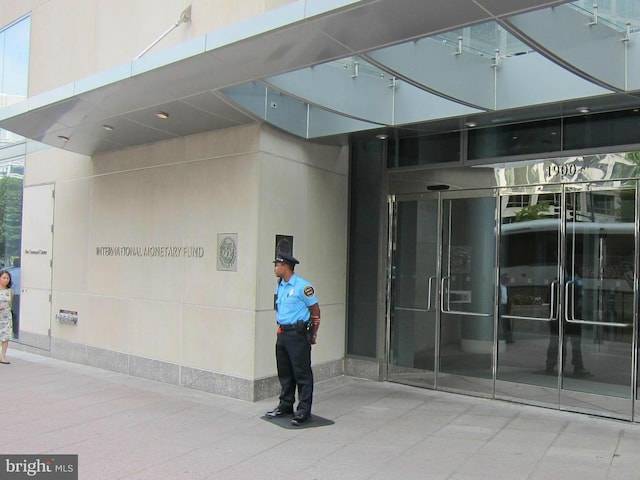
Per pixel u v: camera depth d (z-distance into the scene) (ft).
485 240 24.00
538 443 17.71
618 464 15.83
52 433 18.57
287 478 14.82
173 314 25.61
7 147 37.22
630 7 17.43
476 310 24.18
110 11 28.45
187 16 23.84
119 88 20.12
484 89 20.17
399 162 26.30
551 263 22.31
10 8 36.50
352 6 13.66
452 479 14.70
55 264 32.71
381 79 22.63
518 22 14.32
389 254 26.63
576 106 20.04
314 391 24.47
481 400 23.38
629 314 20.54
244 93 21.29
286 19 14.85
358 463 15.89
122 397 23.25
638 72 17.78
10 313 31.07
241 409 21.45
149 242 26.96
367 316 26.96
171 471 15.30
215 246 24.06
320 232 25.94
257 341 22.62
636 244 20.42
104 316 29.14
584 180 21.53
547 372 22.27
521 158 23.02
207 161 24.61
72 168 31.96
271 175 23.36
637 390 20.25
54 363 30.76
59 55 31.94
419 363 25.58
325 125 24.49
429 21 14.10
